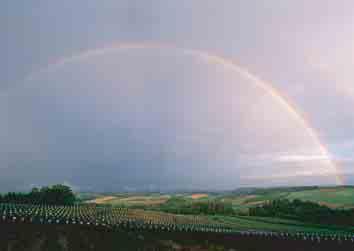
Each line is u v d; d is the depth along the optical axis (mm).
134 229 56219
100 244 39875
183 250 40281
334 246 55125
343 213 113125
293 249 49844
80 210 98875
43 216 67500
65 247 36281
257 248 47844
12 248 33344
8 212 69938
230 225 86312
